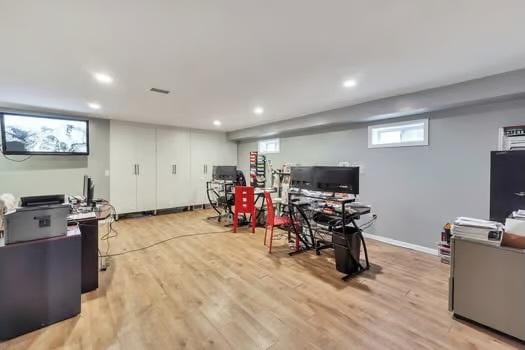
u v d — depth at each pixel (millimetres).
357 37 2041
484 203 3184
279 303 2385
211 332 1977
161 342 1861
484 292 2008
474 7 1636
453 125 3420
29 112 4578
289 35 2012
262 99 3871
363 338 1910
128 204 5875
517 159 2424
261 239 4375
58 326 2043
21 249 1950
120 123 5715
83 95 3656
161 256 3574
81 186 5184
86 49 2230
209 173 7250
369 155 4395
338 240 3033
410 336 1932
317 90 3434
